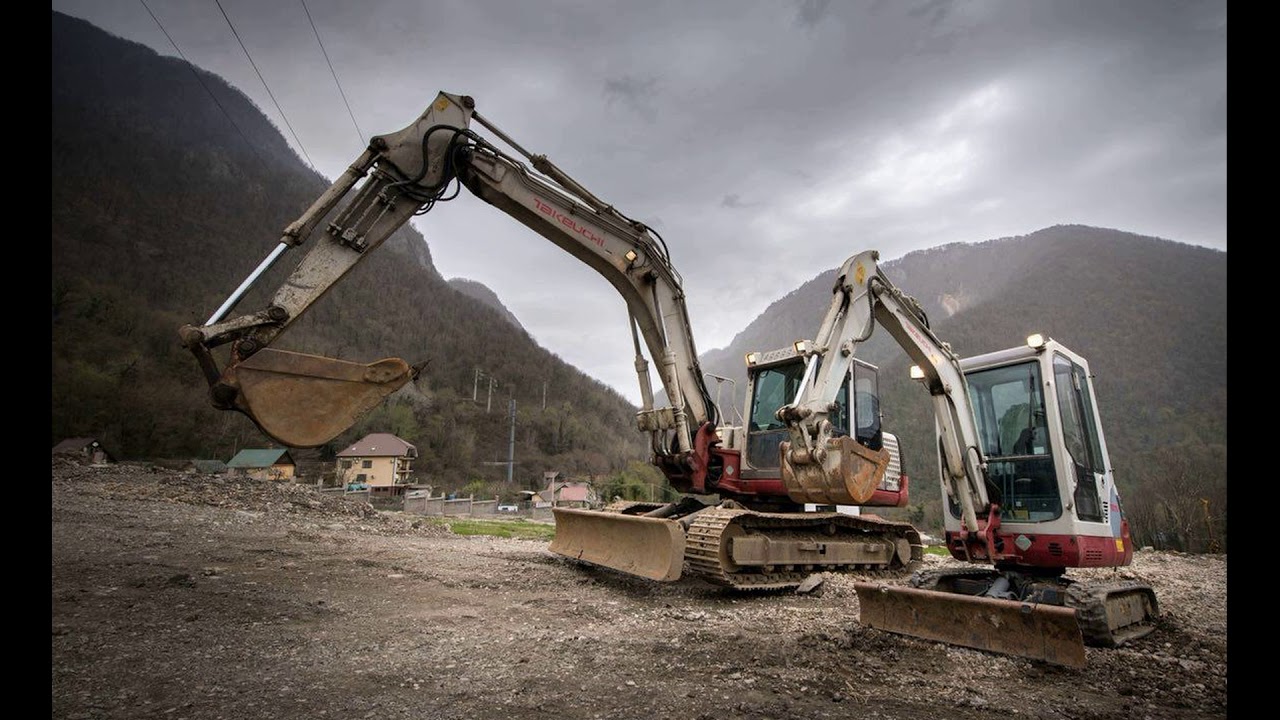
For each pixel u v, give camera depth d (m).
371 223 6.45
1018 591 6.64
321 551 8.88
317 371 5.05
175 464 55.62
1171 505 34.78
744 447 9.55
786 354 9.39
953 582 7.08
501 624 5.68
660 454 8.85
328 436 5.02
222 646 4.57
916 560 10.30
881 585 5.77
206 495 13.17
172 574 6.71
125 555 7.55
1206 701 4.27
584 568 8.94
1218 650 5.68
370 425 79.81
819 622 6.13
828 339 6.38
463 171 7.24
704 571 7.42
